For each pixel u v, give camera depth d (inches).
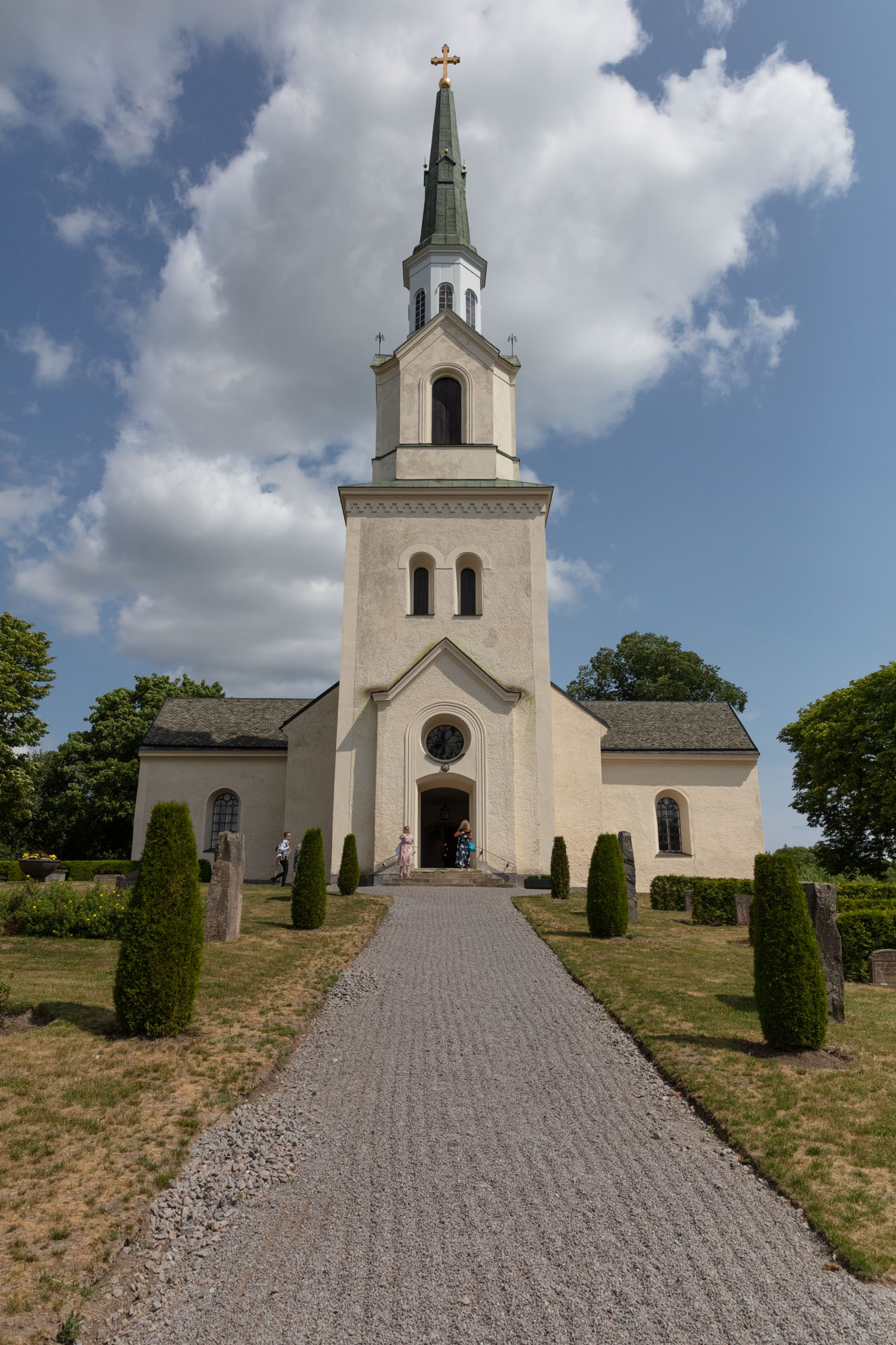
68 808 1998.0
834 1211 251.0
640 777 1363.2
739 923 813.9
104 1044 378.6
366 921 741.9
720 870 1331.2
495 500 1226.0
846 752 1378.0
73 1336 195.9
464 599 1231.5
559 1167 283.4
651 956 613.9
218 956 570.9
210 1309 209.3
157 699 2031.3
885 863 1462.8
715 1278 222.2
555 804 1132.5
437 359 1302.9
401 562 1206.9
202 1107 322.3
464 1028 435.5
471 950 627.2
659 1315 207.3
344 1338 198.2
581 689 2529.5
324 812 1240.2
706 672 2404.0
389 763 1117.1
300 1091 350.3
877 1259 227.3
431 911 807.7
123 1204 252.2
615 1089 355.6
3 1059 354.3
